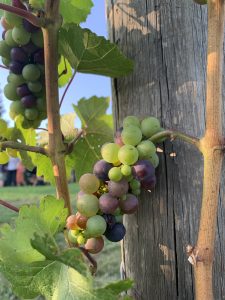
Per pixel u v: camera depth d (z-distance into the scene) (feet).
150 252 0.62
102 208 0.54
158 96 0.62
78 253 0.44
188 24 0.62
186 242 0.59
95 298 0.47
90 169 0.80
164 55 0.62
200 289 0.49
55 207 0.58
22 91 0.72
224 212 0.60
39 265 0.53
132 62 0.62
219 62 0.50
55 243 0.54
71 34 0.63
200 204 0.59
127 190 0.55
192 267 0.59
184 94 0.61
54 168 0.67
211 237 0.50
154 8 0.63
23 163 0.83
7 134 0.76
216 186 0.50
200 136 0.60
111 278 2.05
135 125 0.58
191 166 0.60
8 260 0.53
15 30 0.68
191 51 0.62
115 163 0.56
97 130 0.80
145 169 0.55
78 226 0.56
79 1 0.80
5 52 0.72
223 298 0.59
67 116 0.82
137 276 0.64
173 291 0.60
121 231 0.57
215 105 0.50
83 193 0.55
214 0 0.50
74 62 0.68
